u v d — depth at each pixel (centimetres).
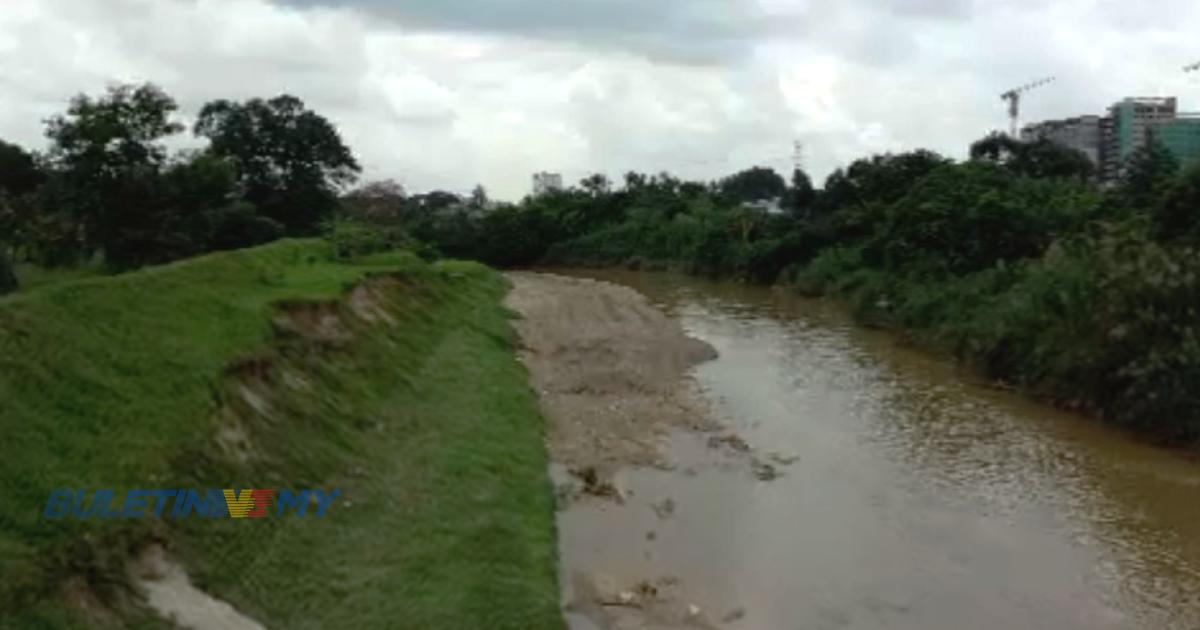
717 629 1653
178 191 4394
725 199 10550
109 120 4134
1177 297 2906
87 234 4128
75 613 1172
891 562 1941
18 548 1188
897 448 2723
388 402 2506
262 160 7138
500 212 9912
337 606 1459
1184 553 1994
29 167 5984
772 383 3588
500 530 1862
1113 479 2453
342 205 8188
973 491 2359
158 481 1486
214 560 1430
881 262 5962
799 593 1798
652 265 8919
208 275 2542
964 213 5141
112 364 1703
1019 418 3052
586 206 10150
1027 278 3816
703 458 2592
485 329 4081
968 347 3891
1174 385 2778
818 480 2433
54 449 1403
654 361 3909
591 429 2817
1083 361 3080
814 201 8206
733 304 6209
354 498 1842
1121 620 1708
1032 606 1758
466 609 1523
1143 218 3916
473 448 2325
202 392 1792
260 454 1791
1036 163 7119
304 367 2306
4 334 1564
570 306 5278
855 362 4034
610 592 1766
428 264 5219
